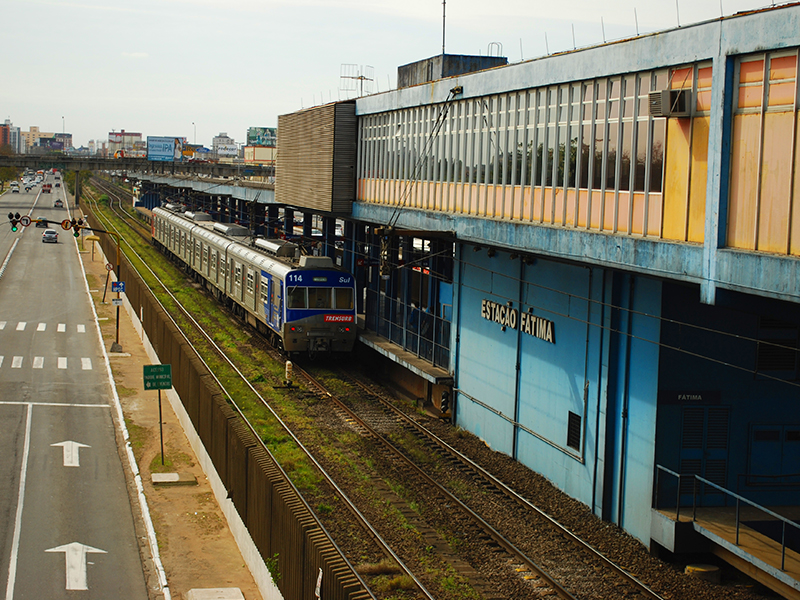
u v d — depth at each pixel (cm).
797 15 1050
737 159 1164
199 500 1775
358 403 2427
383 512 1570
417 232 2036
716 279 1177
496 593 1263
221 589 1333
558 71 1606
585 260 1500
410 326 2719
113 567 1455
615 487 1561
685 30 1254
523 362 1902
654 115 1296
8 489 1812
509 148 1827
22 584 1373
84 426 2331
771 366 1491
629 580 1304
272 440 2023
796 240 1066
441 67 2416
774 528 1402
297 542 1138
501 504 1647
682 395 1455
